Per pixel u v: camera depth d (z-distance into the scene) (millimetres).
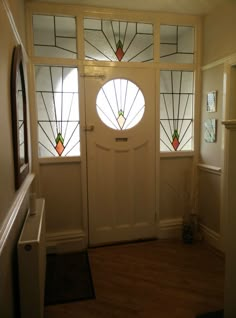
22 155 1829
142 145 2986
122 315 1879
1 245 1010
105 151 2902
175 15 2887
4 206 1180
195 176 3145
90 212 2924
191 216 3113
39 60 2627
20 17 2133
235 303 1513
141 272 2426
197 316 1850
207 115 2938
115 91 2863
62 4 2613
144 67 2885
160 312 1903
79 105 2768
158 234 3127
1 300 1056
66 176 2842
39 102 2717
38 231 1511
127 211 3039
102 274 2404
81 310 1938
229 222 1526
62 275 2396
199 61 3010
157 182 3066
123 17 2768
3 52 1249
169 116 3062
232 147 1482
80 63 2719
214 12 2758
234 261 1508
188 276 2350
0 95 1150
